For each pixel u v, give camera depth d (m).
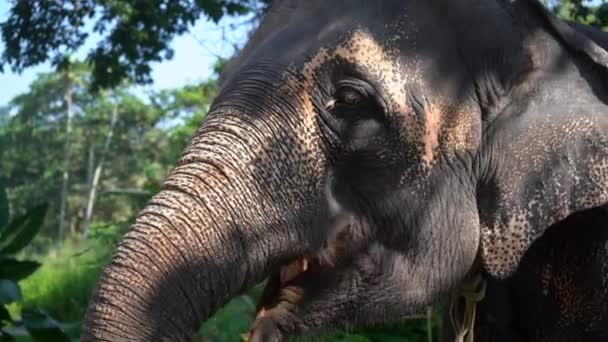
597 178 2.74
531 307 3.29
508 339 3.39
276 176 2.57
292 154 2.60
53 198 50.47
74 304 9.43
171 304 2.36
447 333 3.45
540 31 2.89
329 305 2.76
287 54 2.68
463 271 2.85
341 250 2.72
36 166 52.47
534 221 2.76
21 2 12.59
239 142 2.55
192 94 26.44
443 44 2.78
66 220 49.91
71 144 52.19
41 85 52.62
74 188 50.94
